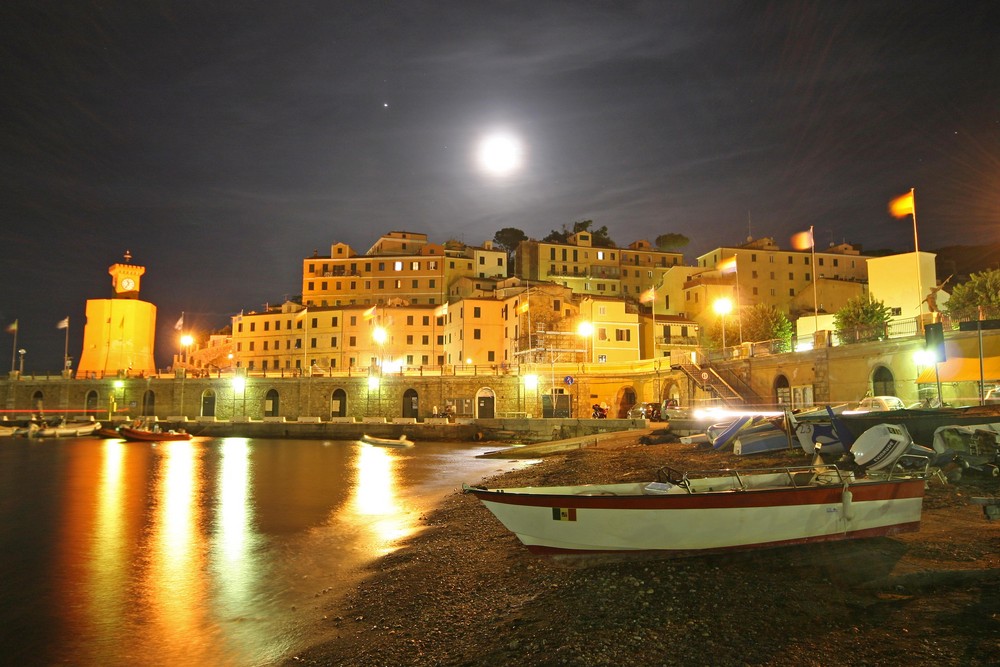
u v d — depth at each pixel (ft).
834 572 39.06
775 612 34.45
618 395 238.48
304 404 279.28
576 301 296.51
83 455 173.99
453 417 254.68
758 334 241.14
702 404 189.98
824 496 43.65
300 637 39.81
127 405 301.43
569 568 45.19
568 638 33.76
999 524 46.50
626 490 49.16
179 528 72.90
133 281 387.55
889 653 29.14
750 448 88.94
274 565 56.70
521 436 215.10
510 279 317.63
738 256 336.49
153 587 50.65
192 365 418.51
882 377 138.10
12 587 50.78
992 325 92.22
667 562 43.37
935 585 36.22
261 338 353.51
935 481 59.31
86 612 45.21
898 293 207.62
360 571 54.03
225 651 38.27
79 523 76.18
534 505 44.98
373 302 361.92
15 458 164.25
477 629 37.81
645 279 388.78
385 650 36.37
